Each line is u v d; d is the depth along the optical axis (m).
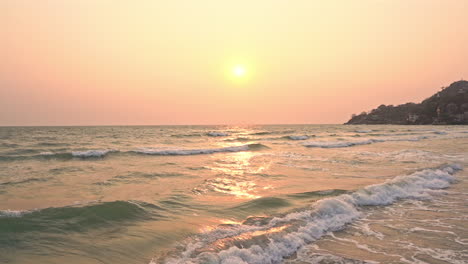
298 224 7.30
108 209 7.94
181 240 6.30
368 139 40.66
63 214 7.50
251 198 9.99
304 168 16.80
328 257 5.77
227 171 15.79
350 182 12.64
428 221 7.94
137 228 6.96
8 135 58.16
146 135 58.47
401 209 9.03
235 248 5.72
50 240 6.19
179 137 51.81
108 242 6.19
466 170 15.80
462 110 146.75
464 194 10.84
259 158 21.84
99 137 51.16
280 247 6.08
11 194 10.14
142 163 19.12
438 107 157.38
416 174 13.13
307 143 34.34
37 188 11.20
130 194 10.33
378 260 5.62
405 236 6.88
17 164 18.38
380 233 7.08
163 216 7.89
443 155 22.78
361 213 8.59
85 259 5.46
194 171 15.77
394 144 34.47
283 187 11.73
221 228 6.95
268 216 7.88
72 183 12.23
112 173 14.91
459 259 5.64
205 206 8.94
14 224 6.73
